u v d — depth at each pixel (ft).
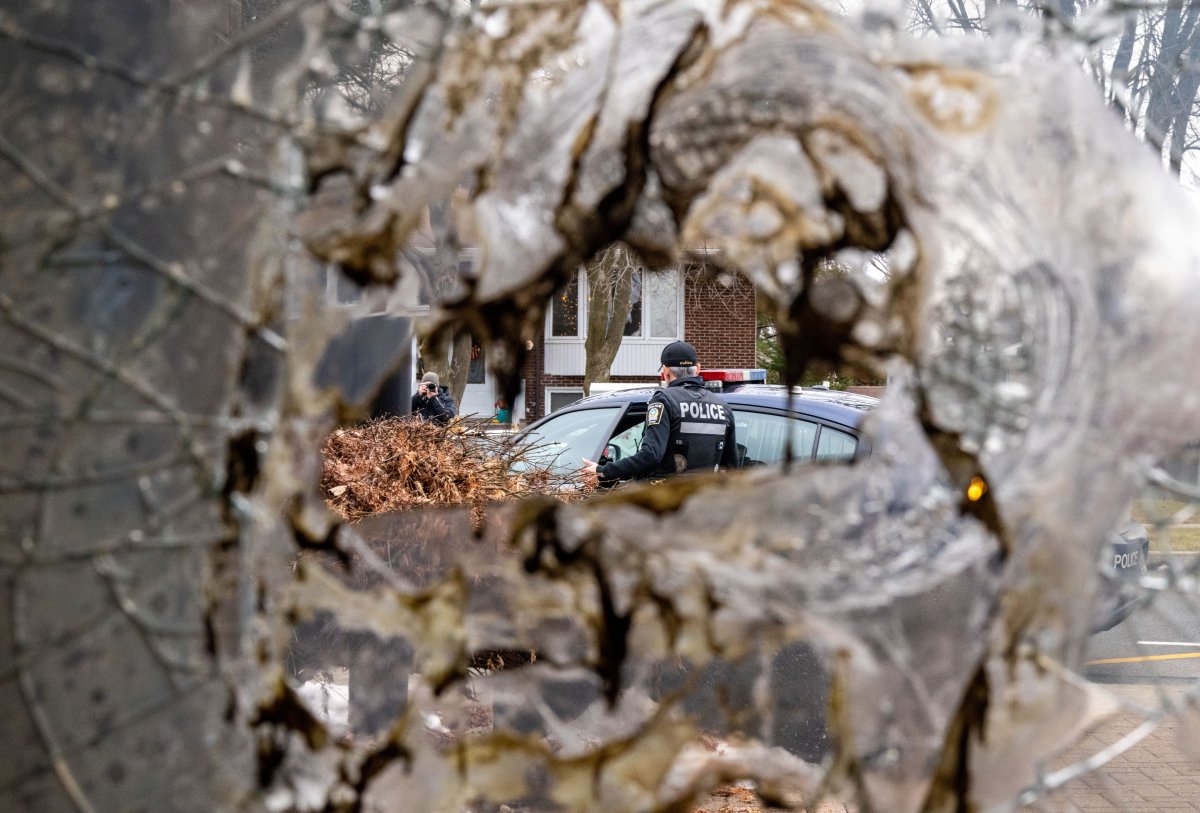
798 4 4.99
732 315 74.43
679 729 4.99
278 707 4.60
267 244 4.41
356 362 5.33
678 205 5.75
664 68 5.08
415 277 5.32
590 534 5.10
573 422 20.67
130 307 4.32
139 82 4.33
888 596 4.87
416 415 15.34
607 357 62.03
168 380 4.33
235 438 4.39
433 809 4.87
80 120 4.32
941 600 4.84
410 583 9.47
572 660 5.54
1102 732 12.07
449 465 12.17
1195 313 4.97
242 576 4.43
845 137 5.09
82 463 4.30
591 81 4.99
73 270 4.28
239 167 4.38
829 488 5.18
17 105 4.29
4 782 4.25
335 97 4.85
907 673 4.84
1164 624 19.20
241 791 4.42
